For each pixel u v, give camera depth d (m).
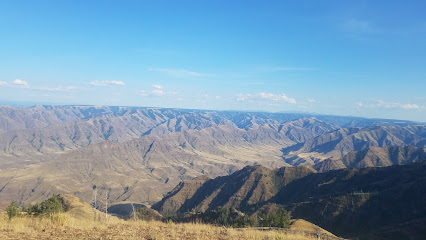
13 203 26.61
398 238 102.25
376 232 118.88
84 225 22.09
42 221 22.61
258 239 20.44
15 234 18.47
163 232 20.94
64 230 20.06
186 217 111.00
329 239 29.08
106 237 18.39
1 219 24.23
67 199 89.12
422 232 101.00
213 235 21.09
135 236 19.19
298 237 23.38
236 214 105.88
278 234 22.95
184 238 19.69
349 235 147.75
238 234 21.94
